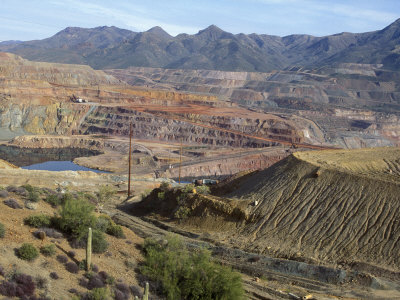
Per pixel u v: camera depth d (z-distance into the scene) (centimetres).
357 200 4141
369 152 5856
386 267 3297
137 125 18662
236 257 3738
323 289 3073
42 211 2872
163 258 2591
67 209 2619
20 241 2228
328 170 4672
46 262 2122
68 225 2577
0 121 18750
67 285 2009
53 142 16488
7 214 2566
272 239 4053
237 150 14912
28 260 2066
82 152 15775
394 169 5006
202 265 2509
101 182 8338
